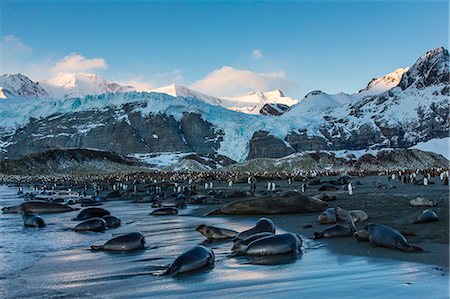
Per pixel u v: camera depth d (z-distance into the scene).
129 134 172.88
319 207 20.61
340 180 50.03
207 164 133.12
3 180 82.06
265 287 7.79
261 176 66.88
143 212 24.41
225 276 8.80
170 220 19.80
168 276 9.05
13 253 12.37
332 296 6.99
